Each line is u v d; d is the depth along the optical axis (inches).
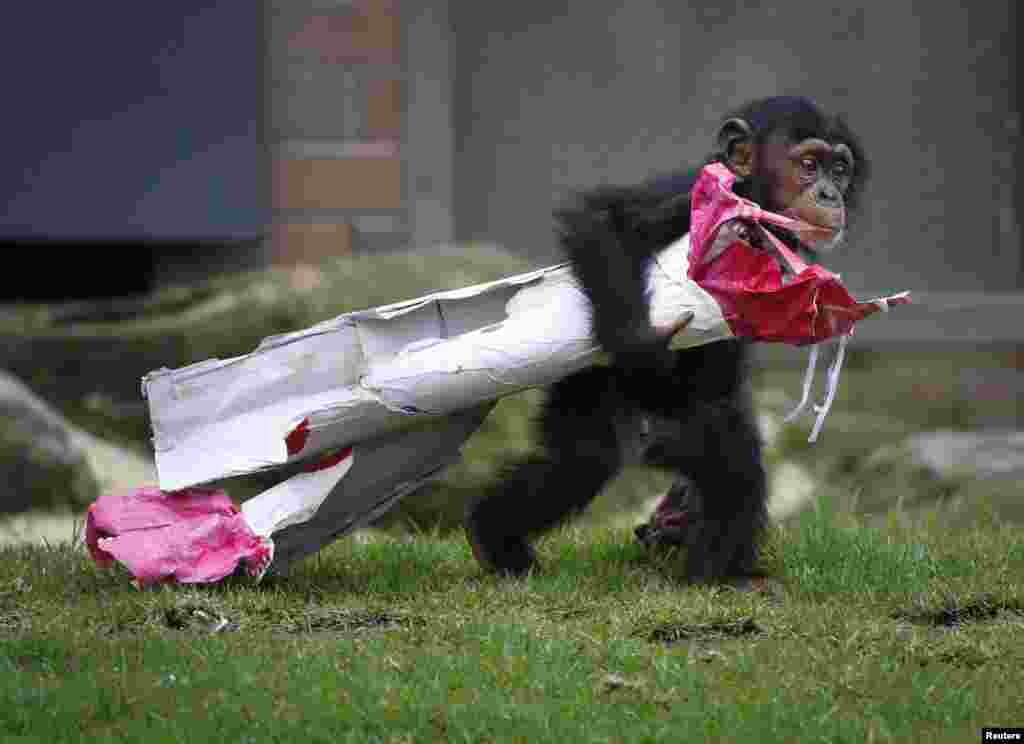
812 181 440.5
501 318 431.8
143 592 409.1
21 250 1195.9
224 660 338.6
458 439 440.1
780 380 1068.5
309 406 424.2
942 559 470.6
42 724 302.4
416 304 427.8
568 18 1159.0
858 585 437.7
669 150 1170.0
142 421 887.7
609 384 448.5
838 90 1172.5
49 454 770.2
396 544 505.0
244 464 420.2
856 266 1171.3
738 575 442.9
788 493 859.4
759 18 1167.0
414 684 323.0
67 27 1015.6
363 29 1083.9
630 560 484.4
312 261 1087.6
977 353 1125.1
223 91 1039.0
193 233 1039.6
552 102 1162.6
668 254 425.1
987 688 327.0
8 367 876.6
